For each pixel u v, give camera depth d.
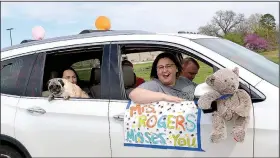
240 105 3.04
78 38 4.05
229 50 3.78
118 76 3.73
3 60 4.32
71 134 3.79
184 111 3.39
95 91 3.89
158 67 3.83
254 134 3.08
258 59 3.90
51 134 3.88
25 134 3.99
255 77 3.25
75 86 4.00
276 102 3.09
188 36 3.82
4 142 4.19
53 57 4.20
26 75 4.17
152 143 3.46
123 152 3.59
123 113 3.60
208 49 3.49
